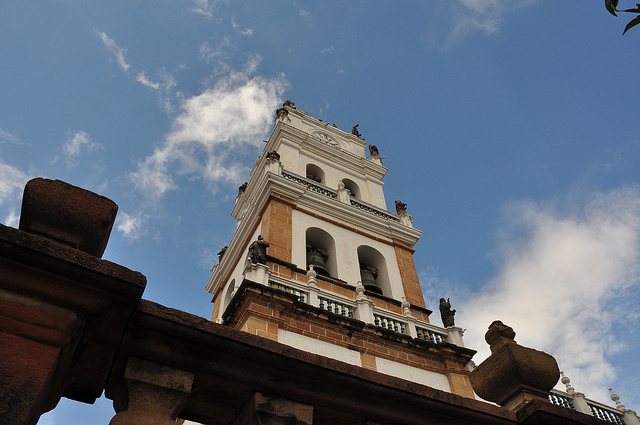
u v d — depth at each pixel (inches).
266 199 1019.9
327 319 749.9
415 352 792.3
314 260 945.5
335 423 203.2
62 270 159.3
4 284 156.9
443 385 773.9
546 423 226.4
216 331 180.1
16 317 154.9
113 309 165.0
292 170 1196.5
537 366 256.7
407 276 1027.3
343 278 936.3
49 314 159.8
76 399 187.2
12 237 154.6
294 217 994.7
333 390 195.9
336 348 732.7
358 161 1368.1
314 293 783.1
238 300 732.0
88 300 163.0
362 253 1062.4
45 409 176.2
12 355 147.3
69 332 159.5
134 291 163.5
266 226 957.8
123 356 175.2
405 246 1098.1
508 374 256.5
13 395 139.3
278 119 1358.3
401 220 1172.5
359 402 199.3
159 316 173.5
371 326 771.4
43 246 157.2
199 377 181.2
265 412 179.5
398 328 823.1
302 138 1310.3
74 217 183.2
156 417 162.9
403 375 753.0
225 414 193.3
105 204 190.2
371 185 1316.4
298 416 183.9
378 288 984.9
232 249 1095.6
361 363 732.0
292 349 190.1
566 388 815.1
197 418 193.9
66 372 171.8
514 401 254.8
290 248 922.1
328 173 1278.3
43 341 154.3
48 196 183.2
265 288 725.9
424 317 941.2
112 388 183.5
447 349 806.5
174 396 171.9
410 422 207.2
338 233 1029.8
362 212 1095.0
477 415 220.4
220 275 1122.0
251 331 679.7
